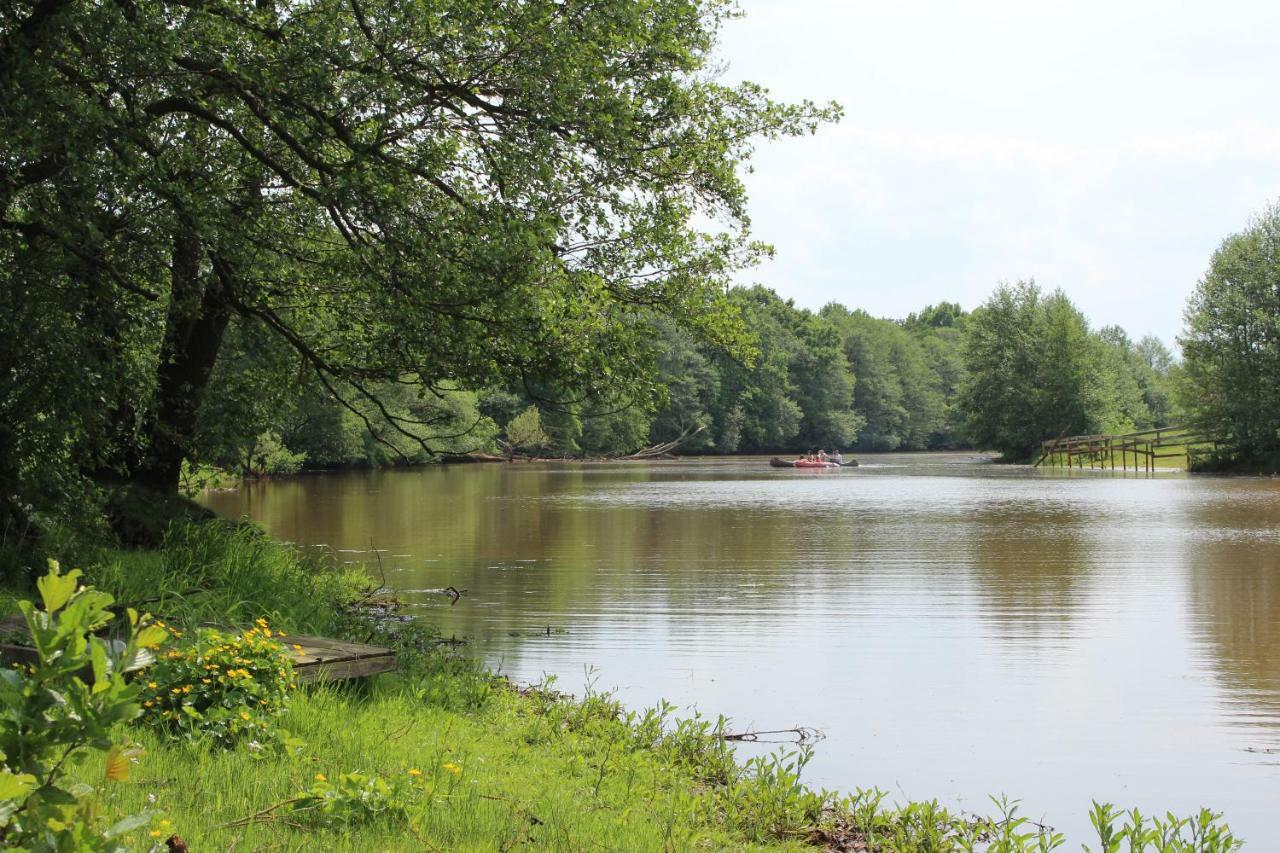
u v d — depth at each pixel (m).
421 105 10.52
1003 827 5.60
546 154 10.54
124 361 10.57
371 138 10.46
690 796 5.98
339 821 4.27
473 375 11.45
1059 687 9.31
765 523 25.62
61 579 2.23
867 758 7.30
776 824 5.66
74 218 9.05
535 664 9.99
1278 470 49.84
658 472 58.81
